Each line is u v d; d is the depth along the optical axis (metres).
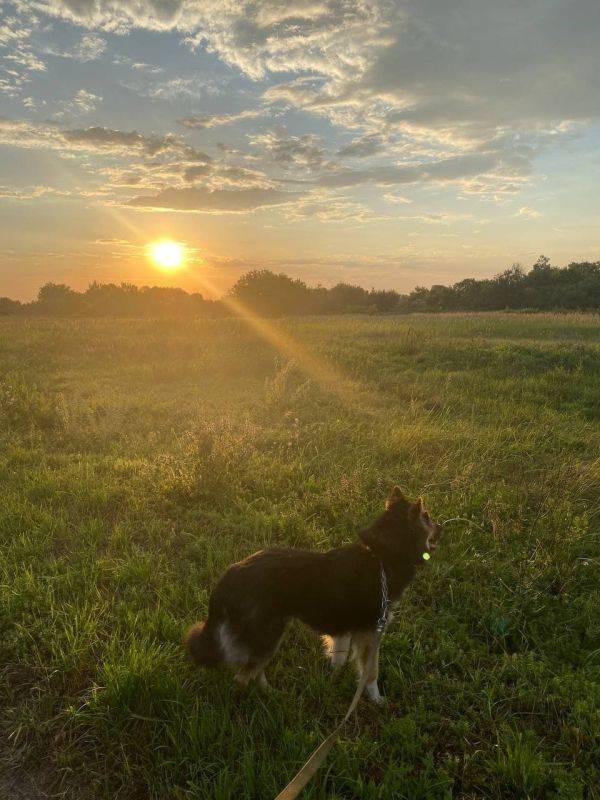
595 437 4.69
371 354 9.03
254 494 3.40
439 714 1.85
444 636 2.19
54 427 5.02
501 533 2.84
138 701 1.82
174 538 2.87
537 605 2.35
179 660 1.98
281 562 1.82
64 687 1.91
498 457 4.07
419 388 6.55
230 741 1.69
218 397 6.25
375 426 4.85
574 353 8.31
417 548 1.90
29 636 2.07
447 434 4.52
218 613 1.80
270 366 8.13
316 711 1.87
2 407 5.22
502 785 1.62
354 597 1.80
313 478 3.50
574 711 1.83
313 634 2.20
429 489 3.44
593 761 1.70
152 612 2.25
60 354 9.53
